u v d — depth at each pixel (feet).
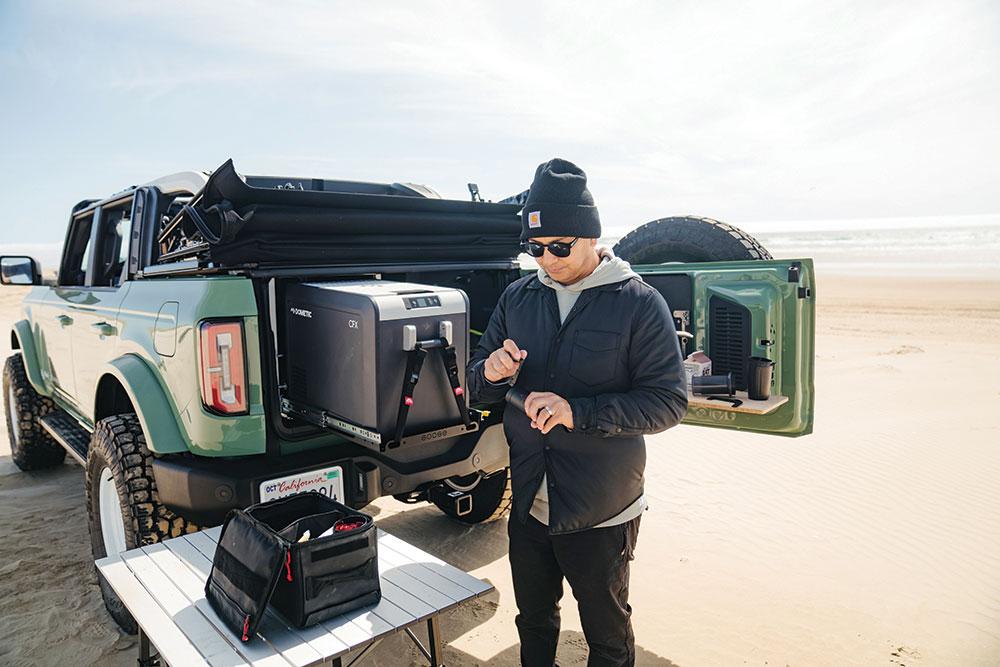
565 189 6.09
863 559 11.98
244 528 6.29
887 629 9.66
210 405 8.15
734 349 11.43
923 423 21.06
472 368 7.05
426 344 7.48
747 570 11.59
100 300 11.73
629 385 6.48
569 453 6.34
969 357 33.37
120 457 8.98
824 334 42.75
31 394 16.74
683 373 6.38
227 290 8.27
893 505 14.49
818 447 18.79
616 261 6.54
